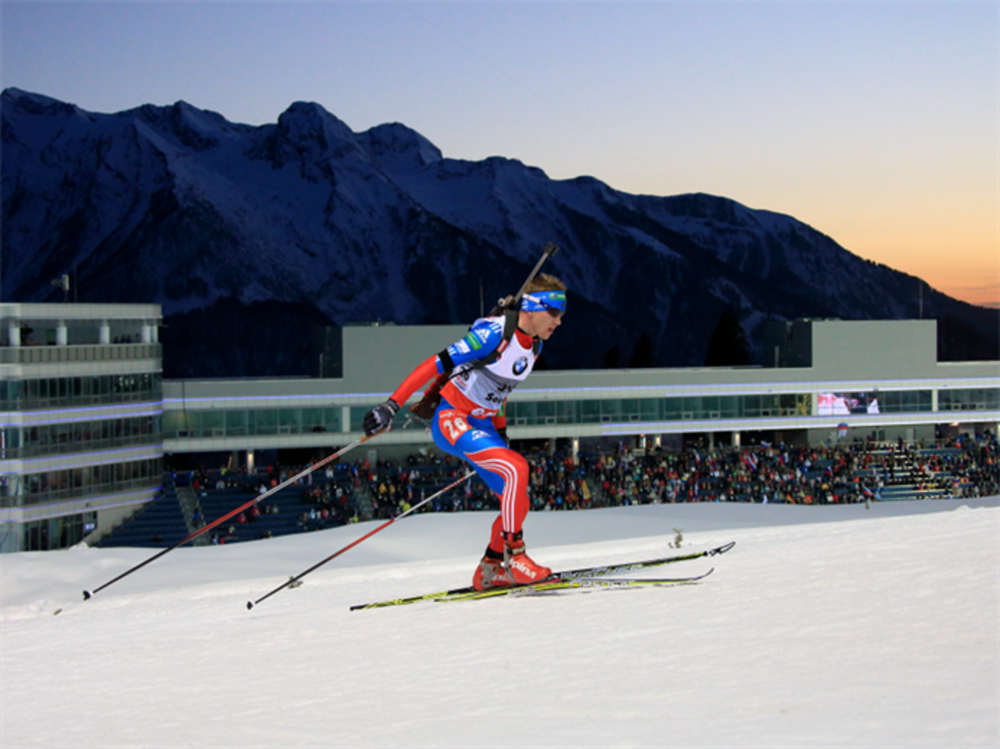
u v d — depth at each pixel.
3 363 55.62
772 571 8.10
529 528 44.84
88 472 60.19
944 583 6.32
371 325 77.38
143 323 64.62
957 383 91.19
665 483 72.12
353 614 8.88
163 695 6.07
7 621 16.62
